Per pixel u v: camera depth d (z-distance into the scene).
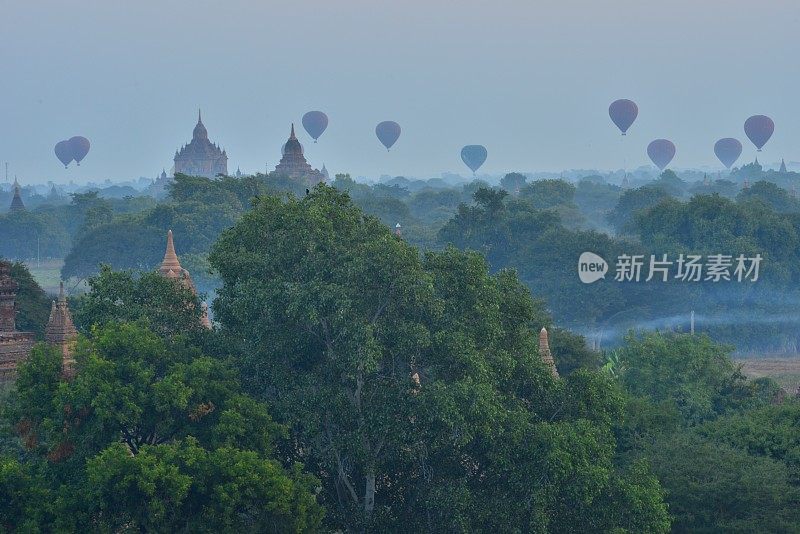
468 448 100.44
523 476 96.50
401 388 96.62
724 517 113.44
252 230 106.56
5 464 88.06
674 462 117.75
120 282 109.19
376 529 97.25
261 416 94.88
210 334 107.88
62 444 93.06
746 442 125.88
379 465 99.75
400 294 98.38
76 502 88.06
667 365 166.38
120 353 97.44
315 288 96.69
